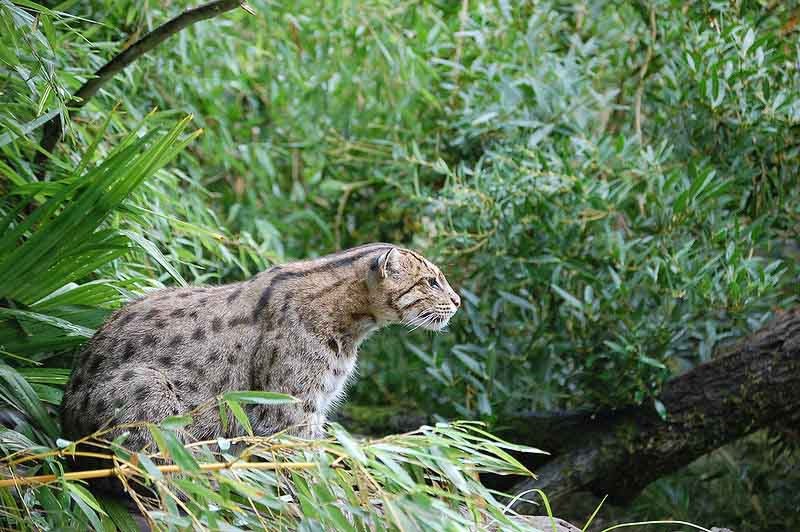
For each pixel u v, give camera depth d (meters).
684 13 12.62
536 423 12.10
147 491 7.82
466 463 6.84
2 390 7.88
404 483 6.26
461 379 12.67
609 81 13.91
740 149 11.89
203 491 6.24
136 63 11.77
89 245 8.19
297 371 8.11
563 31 13.87
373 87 14.68
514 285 12.46
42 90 8.98
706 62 12.05
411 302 8.76
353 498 6.43
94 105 10.63
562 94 12.71
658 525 11.76
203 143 13.75
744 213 12.20
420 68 13.53
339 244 14.75
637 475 11.71
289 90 14.30
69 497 6.81
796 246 14.23
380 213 14.80
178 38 12.28
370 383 14.67
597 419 11.93
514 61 13.26
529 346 12.34
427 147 14.15
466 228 12.42
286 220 15.02
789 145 11.77
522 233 12.12
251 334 8.06
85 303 8.86
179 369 7.81
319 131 14.66
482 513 7.02
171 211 11.42
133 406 7.57
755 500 12.45
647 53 13.12
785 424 12.04
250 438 6.53
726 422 11.31
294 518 6.52
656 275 11.18
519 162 12.24
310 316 8.25
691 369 11.62
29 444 7.47
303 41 14.00
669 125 12.69
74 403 7.73
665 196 11.54
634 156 11.89
